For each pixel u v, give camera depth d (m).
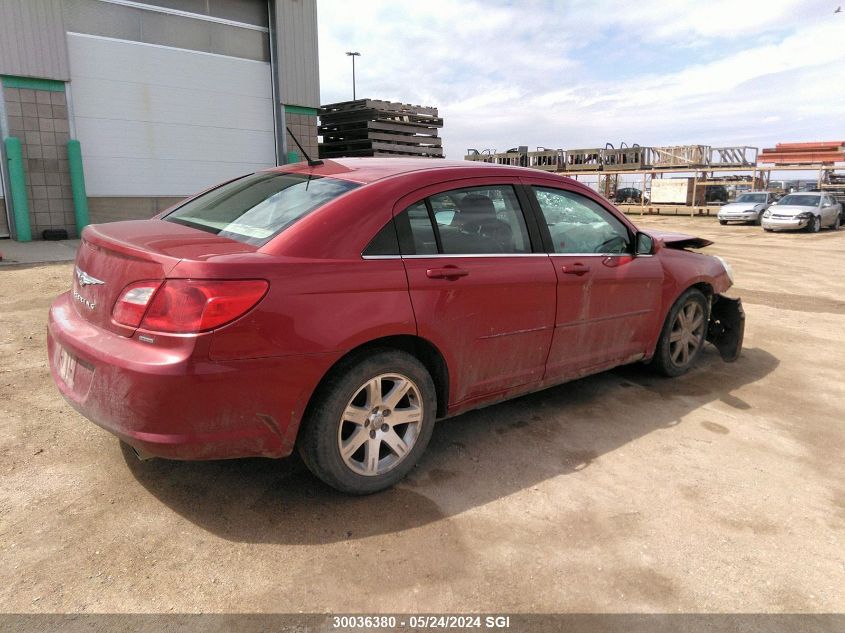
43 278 7.46
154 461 3.05
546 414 3.92
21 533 2.44
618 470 3.19
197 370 2.24
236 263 2.32
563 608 2.16
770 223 20.77
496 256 3.21
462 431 3.61
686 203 30.52
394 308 2.71
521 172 3.53
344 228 2.67
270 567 2.31
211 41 12.89
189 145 12.88
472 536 2.56
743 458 3.39
